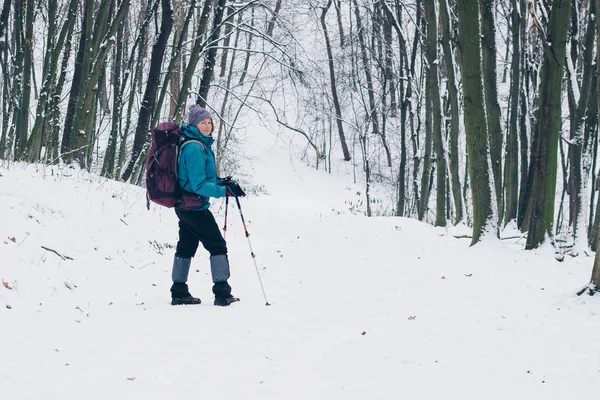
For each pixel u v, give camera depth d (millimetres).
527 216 11906
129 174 16562
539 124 8859
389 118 39281
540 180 8797
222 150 23844
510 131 14609
